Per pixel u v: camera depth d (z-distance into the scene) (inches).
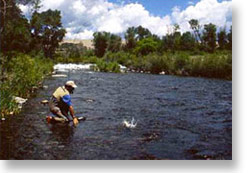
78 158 224.4
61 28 2123.5
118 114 390.3
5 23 1024.9
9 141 264.4
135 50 2652.6
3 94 378.9
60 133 292.8
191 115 394.3
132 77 1141.7
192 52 2178.9
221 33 2144.4
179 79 1101.1
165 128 320.8
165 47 2504.9
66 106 345.4
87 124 331.6
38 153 234.8
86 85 775.7
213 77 1268.5
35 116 363.3
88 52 2979.8
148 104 477.1
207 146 260.1
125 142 267.1
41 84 693.3
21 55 885.2
